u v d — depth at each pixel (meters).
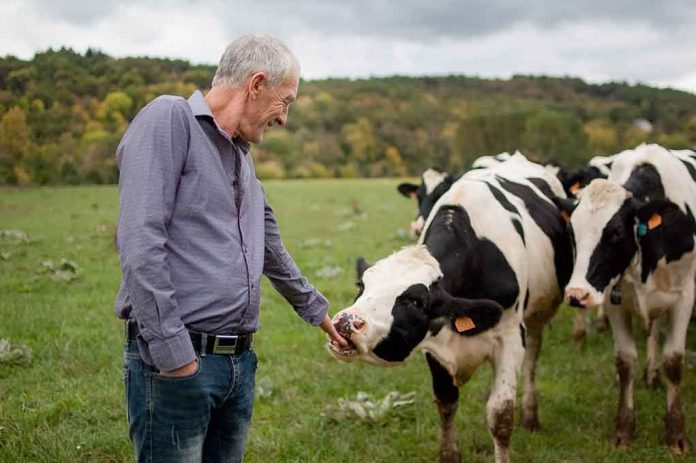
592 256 5.27
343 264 13.09
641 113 87.62
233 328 2.85
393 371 7.20
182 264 2.74
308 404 6.31
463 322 4.37
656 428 6.10
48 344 7.46
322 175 57.53
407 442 5.64
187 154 2.74
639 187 5.82
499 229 5.12
